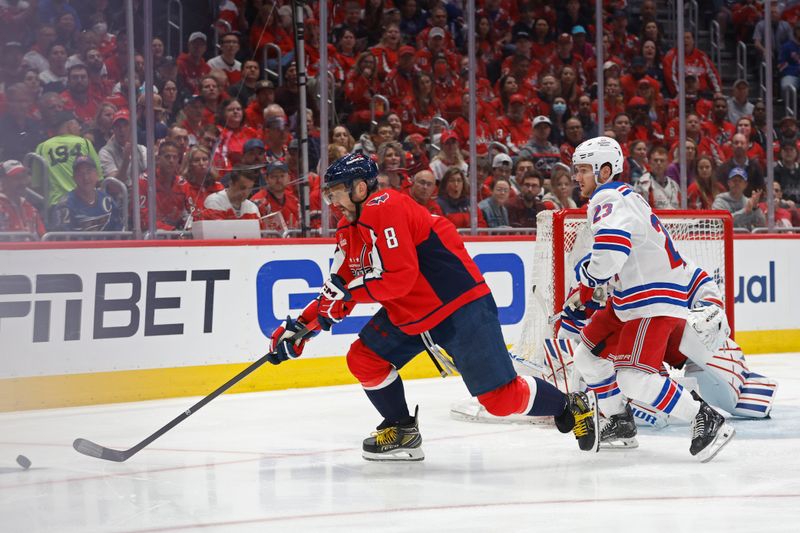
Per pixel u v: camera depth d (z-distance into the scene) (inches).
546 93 540.4
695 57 615.2
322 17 404.2
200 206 413.1
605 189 216.7
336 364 388.2
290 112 460.4
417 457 221.6
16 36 418.9
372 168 201.9
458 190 462.3
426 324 202.1
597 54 465.1
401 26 511.2
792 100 625.0
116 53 434.0
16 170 375.6
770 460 218.2
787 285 502.6
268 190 423.5
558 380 266.2
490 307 204.4
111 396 333.1
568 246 286.2
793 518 161.5
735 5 644.7
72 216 380.8
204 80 442.9
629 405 239.5
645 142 540.4
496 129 519.8
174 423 215.8
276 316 371.9
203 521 164.7
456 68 517.7
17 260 315.6
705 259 324.2
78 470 216.7
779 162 563.8
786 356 476.1
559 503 175.3
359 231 204.1
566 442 247.3
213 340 356.2
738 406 279.9
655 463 216.2
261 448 243.9
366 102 488.4
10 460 230.2
